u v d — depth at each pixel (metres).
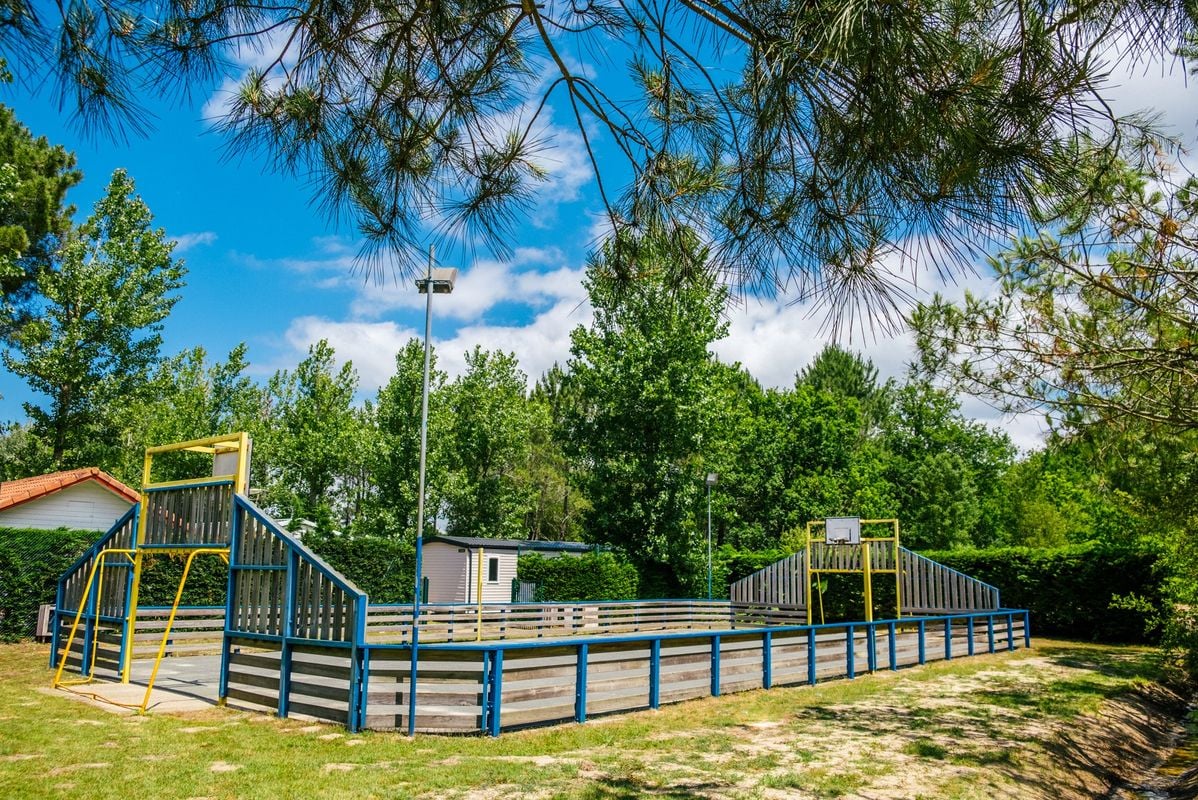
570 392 30.48
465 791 5.41
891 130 2.57
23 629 15.18
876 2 2.25
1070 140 2.62
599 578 25.16
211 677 11.30
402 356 31.14
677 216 4.01
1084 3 2.32
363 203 3.91
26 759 6.20
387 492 30.84
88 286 25.55
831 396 42.38
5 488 19.98
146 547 10.49
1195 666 13.38
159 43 3.09
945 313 7.54
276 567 8.70
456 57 3.78
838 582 24.17
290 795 5.25
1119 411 7.16
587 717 8.55
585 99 3.97
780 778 6.01
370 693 7.67
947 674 13.22
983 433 43.34
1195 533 9.91
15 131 21.88
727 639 10.65
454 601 27.73
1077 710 9.70
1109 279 6.76
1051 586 20.77
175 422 29.45
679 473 27.98
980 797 5.82
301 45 3.48
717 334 27.86
